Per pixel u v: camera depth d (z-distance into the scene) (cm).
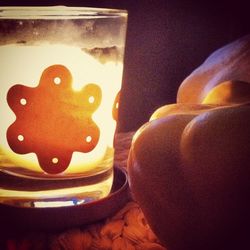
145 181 21
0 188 25
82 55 24
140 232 25
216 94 28
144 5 38
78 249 24
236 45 35
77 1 36
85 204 25
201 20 40
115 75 27
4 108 25
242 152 19
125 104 40
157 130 22
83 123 25
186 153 20
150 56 39
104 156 26
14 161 25
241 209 19
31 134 25
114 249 24
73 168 25
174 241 22
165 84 41
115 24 26
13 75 24
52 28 24
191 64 41
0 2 34
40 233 25
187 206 20
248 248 20
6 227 24
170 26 39
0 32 24
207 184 20
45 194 25
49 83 24
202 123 21
